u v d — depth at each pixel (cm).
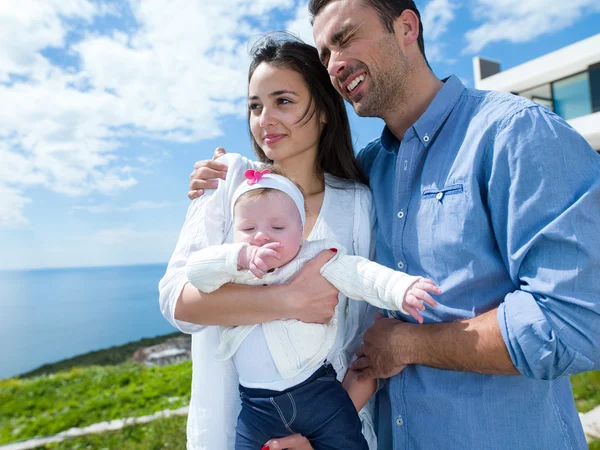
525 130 156
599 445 482
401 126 202
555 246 145
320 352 175
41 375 1241
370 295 167
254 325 176
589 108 1670
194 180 207
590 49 1623
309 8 206
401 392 180
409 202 187
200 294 175
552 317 141
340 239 209
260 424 173
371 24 185
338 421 173
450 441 165
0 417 930
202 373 196
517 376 161
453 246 168
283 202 182
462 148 172
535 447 158
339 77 196
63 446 717
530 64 1794
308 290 171
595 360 138
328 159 231
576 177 148
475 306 166
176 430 721
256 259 160
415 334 170
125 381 1091
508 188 158
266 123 216
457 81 189
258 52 223
